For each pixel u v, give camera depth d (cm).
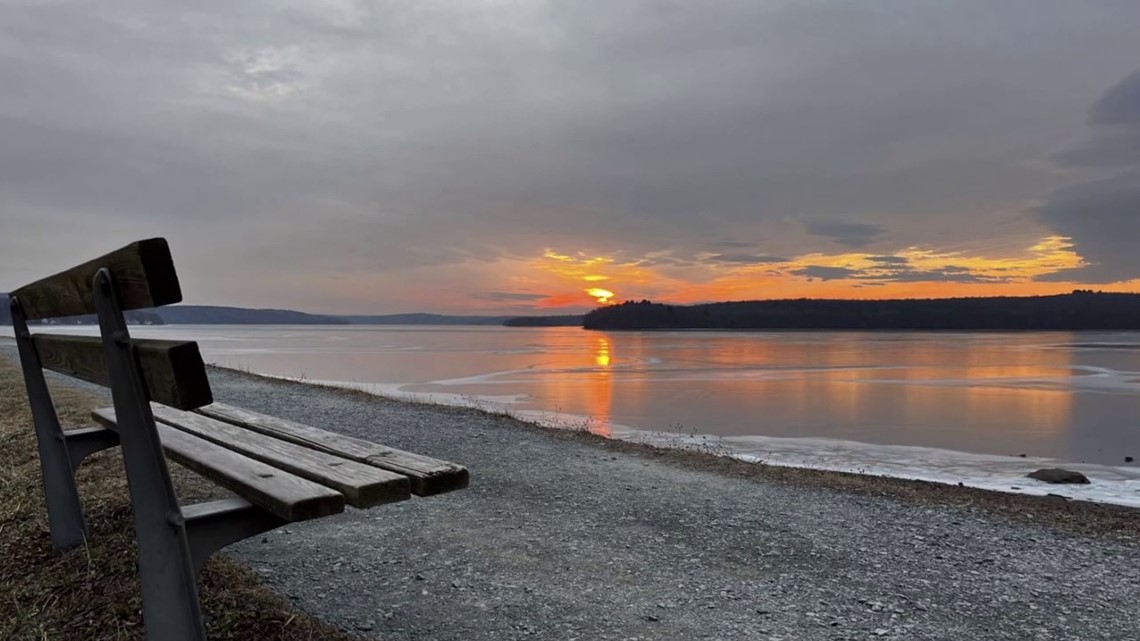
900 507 602
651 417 1752
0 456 520
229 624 269
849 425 1719
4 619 264
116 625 256
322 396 1304
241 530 213
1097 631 344
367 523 466
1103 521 582
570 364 4328
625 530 489
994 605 376
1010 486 973
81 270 200
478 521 492
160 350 162
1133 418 1950
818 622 339
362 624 304
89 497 405
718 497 609
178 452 273
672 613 341
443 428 961
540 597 352
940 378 3412
